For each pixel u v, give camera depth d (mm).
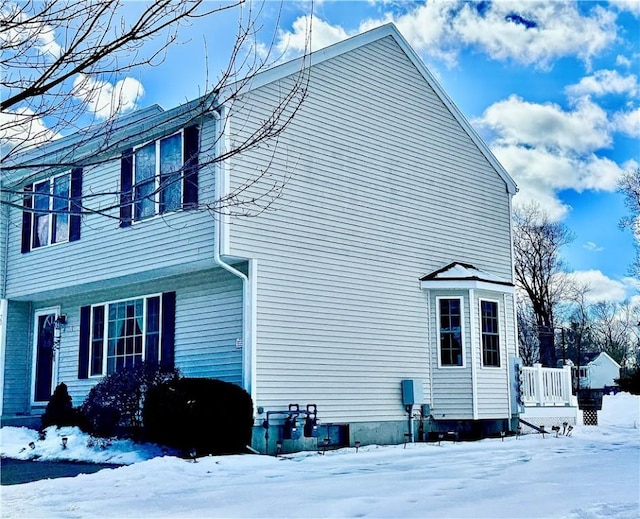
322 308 15180
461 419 17234
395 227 17094
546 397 19734
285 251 14609
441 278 17344
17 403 19297
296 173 15023
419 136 18156
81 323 18250
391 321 16641
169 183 6676
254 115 14305
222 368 14578
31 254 18375
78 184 16922
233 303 14609
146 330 16453
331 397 15109
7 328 19328
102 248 16219
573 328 54625
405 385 16562
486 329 17922
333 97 16141
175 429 12734
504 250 20016
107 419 14062
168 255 14570
